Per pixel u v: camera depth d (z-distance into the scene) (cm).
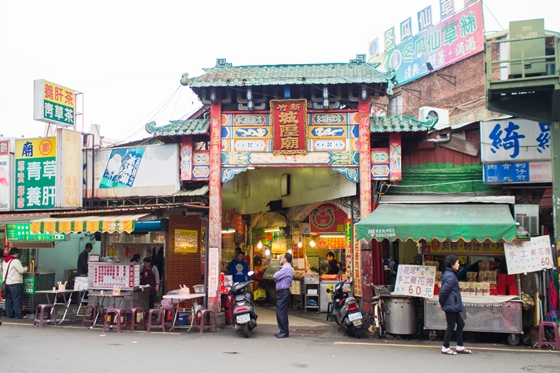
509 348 1020
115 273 1284
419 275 1113
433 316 1097
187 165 1323
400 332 1108
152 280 1370
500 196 1220
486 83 1098
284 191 1720
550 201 1253
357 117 1279
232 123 1295
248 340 1084
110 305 1288
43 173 1479
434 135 1330
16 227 1536
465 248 1173
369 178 1253
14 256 1431
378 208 1172
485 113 1920
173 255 1459
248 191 1962
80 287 1336
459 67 2067
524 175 1226
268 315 1498
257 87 1267
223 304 1305
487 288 1084
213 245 1273
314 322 1364
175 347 982
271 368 799
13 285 1404
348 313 1124
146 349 952
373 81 1218
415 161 1329
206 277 1314
